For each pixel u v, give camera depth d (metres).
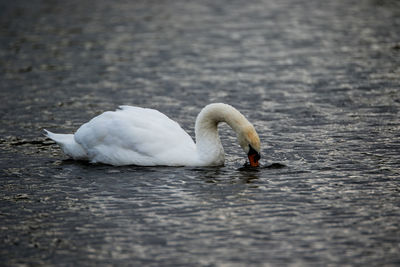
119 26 33.72
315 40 29.91
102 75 24.80
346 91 21.80
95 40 30.67
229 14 36.50
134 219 11.77
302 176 13.92
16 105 20.72
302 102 20.69
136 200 12.67
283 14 36.09
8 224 11.67
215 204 12.40
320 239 10.82
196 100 21.33
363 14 35.31
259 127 18.05
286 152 15.66
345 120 18.41
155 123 14.90
